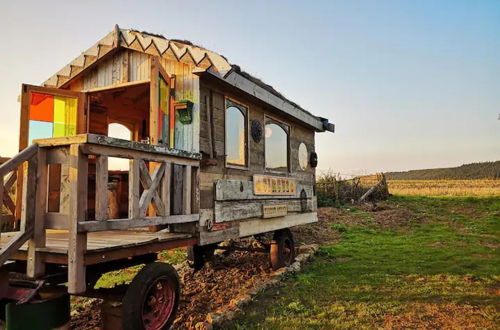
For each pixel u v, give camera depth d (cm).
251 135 680
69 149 337
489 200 1952
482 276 705
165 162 430
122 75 600
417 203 1911
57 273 368
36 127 573
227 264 834
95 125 667
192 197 495
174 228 512
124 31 587
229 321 475
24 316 342
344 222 1480
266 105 717
